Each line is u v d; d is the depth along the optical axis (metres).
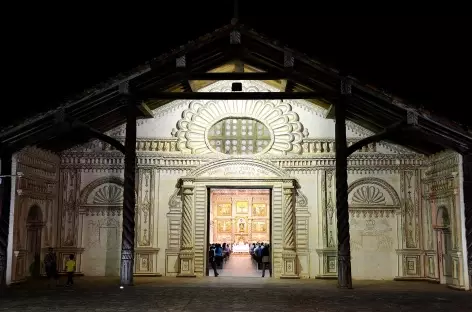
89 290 14.47
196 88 19.16
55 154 19.42
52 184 19.25
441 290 15.66
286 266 18.92
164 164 19.73
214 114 19.97
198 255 19.28
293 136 19.83
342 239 15.30
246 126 20.11
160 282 17.11
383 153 19.62
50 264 16.67
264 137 20.02
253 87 20.02
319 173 19.64
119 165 19.75
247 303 11.98
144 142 19.83
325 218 19.34
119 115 18.47
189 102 20.05
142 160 19.73
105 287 15.28
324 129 19.86
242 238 36.03
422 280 18.89
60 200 19.58
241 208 36.28
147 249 19.20
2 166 16.03
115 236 19.48
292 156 19.61
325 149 19.72
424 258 19.06
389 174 19.62
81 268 19.30
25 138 16.03
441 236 18.27
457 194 16.36
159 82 15.61
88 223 19.56
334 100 15.62
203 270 19.22
